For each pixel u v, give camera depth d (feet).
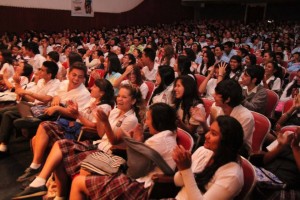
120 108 8.18
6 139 10.57
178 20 61.77
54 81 11.12
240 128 5.26
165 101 10.64
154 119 6.53
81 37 35.91
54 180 7.83
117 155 7.71
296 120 9.58
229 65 13.80
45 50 25.03
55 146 7.49
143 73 14.90
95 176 6.41
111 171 6.52
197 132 8.21
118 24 50.85
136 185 6.19
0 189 8.68
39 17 40.78
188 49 17.85
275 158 6.96
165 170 6.15
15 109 10.75
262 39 36.19
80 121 9.00
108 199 6.19
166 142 6.38
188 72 12.57
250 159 7.21
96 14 47.11
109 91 9.28
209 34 42.27
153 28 50.60
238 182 5.11
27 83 12.97
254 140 8.47
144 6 54.75
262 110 10.37
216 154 5.35
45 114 9.67
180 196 5.71
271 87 13.78
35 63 16.96
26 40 31.35
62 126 8.84
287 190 6.54
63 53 24.48
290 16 57.72
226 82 7.55
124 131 7.71
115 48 25.54
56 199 7.51
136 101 8.27
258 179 6.30
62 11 42.86
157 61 20.12
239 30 46.93
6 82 13.60
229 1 57.93
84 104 10.08
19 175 9.49
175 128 6.72
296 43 33.09
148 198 6.08
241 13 62.34
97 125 8.50
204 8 64.90
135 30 45.57
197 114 7.82
